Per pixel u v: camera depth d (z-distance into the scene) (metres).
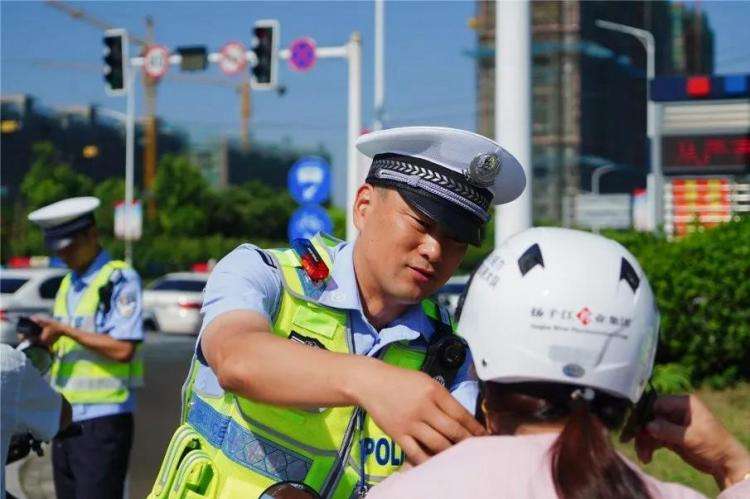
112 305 6.54
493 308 2.12
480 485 2.00
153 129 79.31
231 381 2.37
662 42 119.06
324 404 2.24
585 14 103.31
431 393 2.14
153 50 21.91
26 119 77.94
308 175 16.25
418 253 2.83
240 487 2.85
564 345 2.05
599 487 1.94
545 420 2.08
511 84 8.23
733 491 2.25
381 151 2.88
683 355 12.95
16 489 9.47
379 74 25.14
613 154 107.62
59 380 6.47
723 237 12.89
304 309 2.88
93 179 83.19
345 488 2.89
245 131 95.06
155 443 11.84
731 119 17.77
